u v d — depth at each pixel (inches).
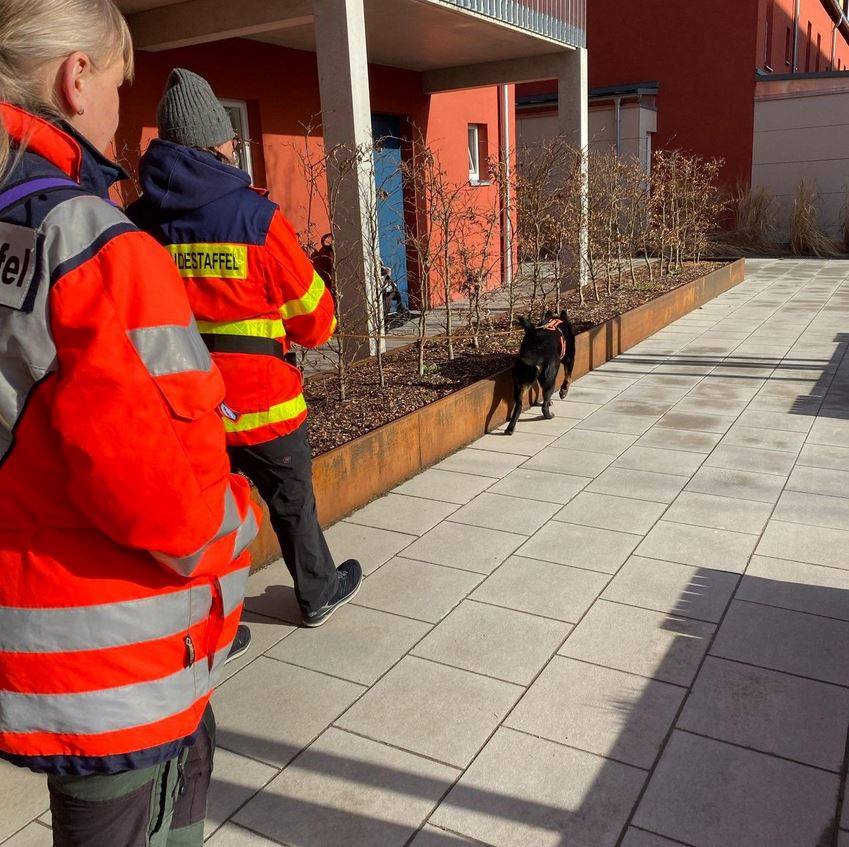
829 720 104.5
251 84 315.6
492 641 125.1
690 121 745.0
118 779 52.0
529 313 323.3
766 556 150.0
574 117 404.2
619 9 750.5
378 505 180.2
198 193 101.5
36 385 46.1
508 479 194.2
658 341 353.4
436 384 237.1
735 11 709.3
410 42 347.3
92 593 48.2
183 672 52.4
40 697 48.3
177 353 47.3
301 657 122.3
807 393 261.6
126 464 44.5
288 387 114.2
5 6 47.3
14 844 88.7
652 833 87.4
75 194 47.9
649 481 189.9
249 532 57.4
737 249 684.1
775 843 85.6
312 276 109.3
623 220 473.4
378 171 403.9
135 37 271.1
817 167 706.8
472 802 92.6
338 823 90.1
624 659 119.3
